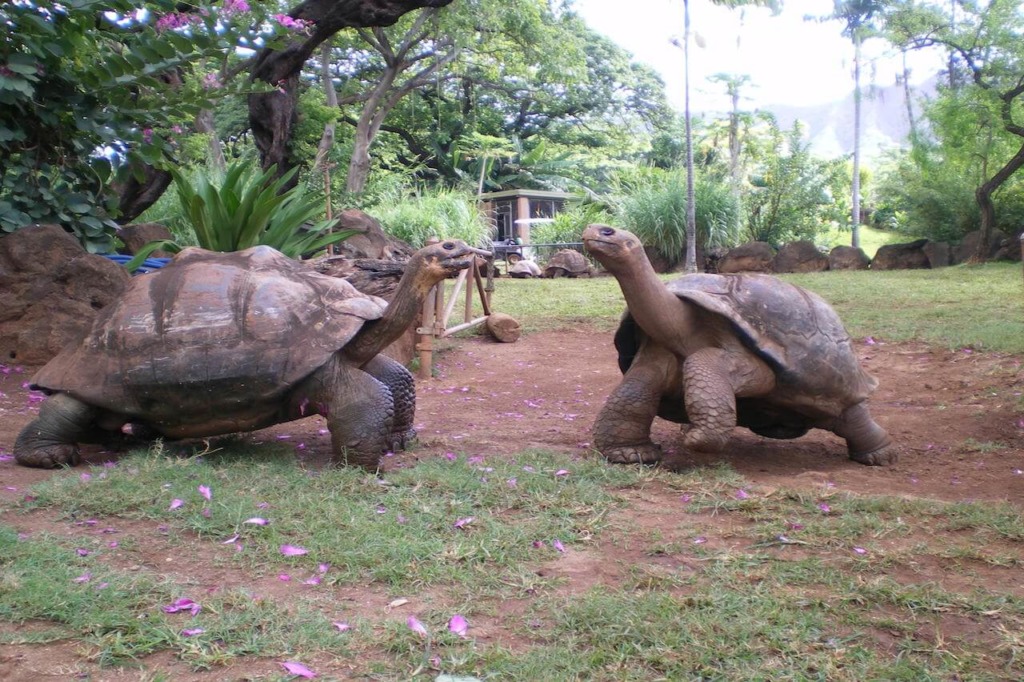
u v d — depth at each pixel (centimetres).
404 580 324
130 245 1115
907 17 1986
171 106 903
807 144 2667
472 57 3556
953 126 2056
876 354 955
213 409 469
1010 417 658
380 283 860
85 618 280
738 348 495
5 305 760
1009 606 303
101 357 481
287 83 1605
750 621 287
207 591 310
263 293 488
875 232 3916
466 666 259
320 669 258
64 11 804
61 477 438
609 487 453
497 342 1099
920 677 255
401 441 546
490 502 414
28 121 843
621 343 550
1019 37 1950
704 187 2344
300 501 400
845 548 362
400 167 3234
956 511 410
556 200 3772
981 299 1297
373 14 1494
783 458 562
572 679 252
